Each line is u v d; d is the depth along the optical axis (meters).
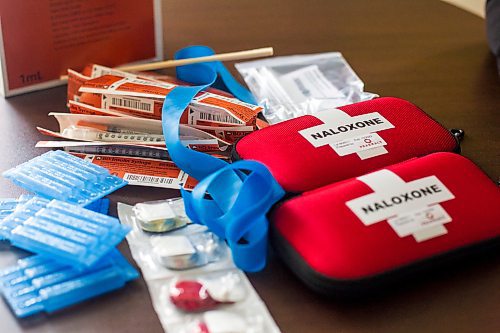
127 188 0.84
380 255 0.70
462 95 1.04
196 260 0.74
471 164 0.80
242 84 1.04
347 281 0.68
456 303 0.71
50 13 0.97
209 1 1.22
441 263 0.72
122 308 0.69
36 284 0.70
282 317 0.69
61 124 0.92
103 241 0.72
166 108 0.88
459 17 1.22
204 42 1.12
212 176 0.76
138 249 0.75
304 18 1.19
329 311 0.70
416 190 0.75
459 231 0.73
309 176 0.79
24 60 0.98
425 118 0.88
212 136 0.89
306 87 1.03
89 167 0.84
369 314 0.70
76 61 1.02
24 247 0.73
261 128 0.89
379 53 1.12
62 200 0.79
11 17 0.95
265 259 0.74
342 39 1.15
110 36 1.03
